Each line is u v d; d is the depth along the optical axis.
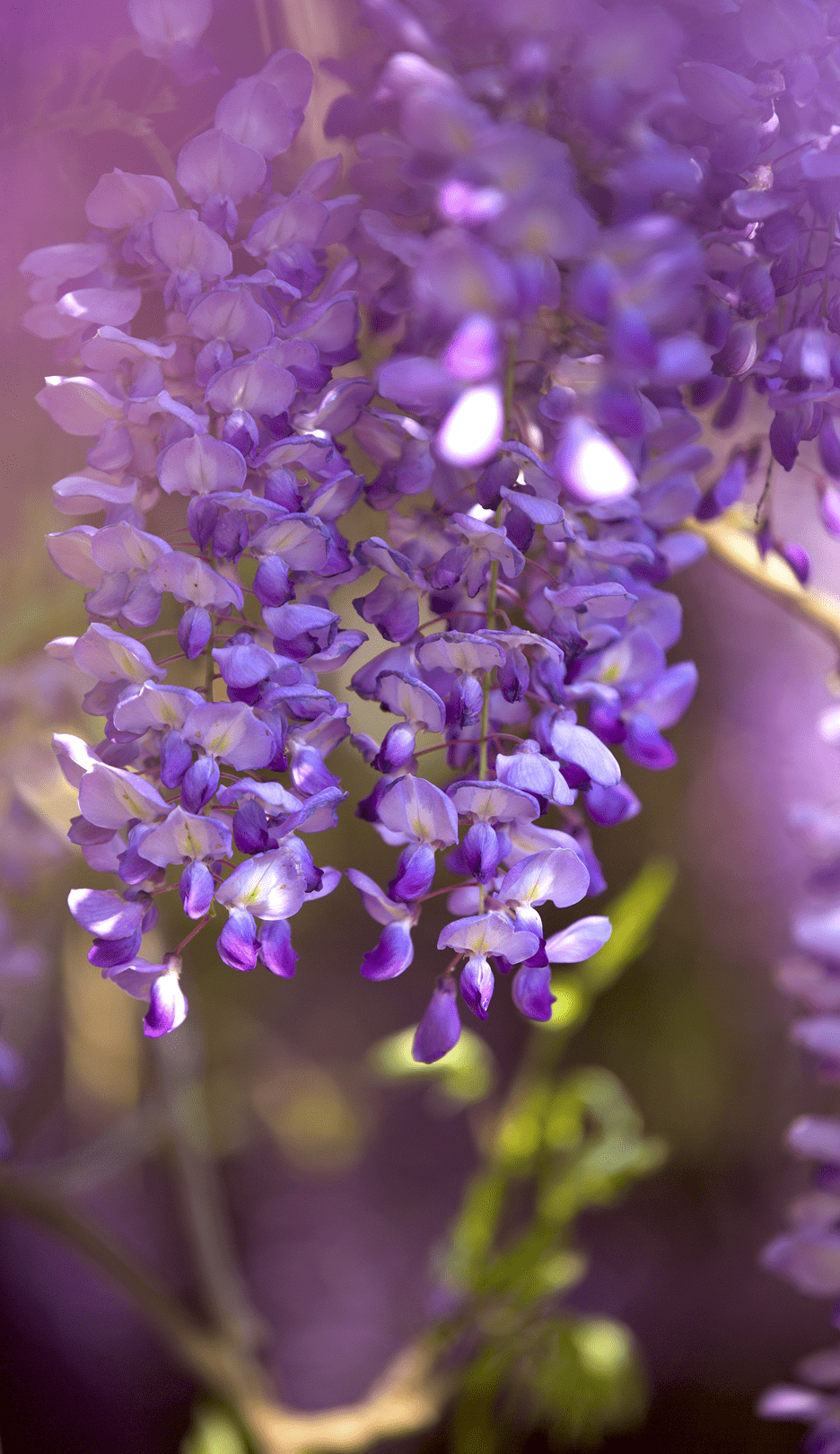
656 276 0.99
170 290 1.05
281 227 1.06
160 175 1.13
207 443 1.03
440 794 1.03
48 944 1.96
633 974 3.03
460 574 1.05
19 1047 2.12
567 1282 1.61
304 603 1.06
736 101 1.04
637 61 1.01
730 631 2.71
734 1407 2.61
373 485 1.06
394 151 1.04
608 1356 1.60
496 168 0.98
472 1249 1.59
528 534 1.04
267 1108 2.89
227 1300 1.82
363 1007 3.29
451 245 0.98
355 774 2.16
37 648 1.51
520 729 1.10
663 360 1.00
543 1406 1.67
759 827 2.72
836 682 1.25
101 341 1.05
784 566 1.23
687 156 1.04
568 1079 1.58
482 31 1.02
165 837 1.03
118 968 1.04
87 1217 1.76
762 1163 2.91
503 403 1.03
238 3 1.14
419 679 1.05
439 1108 3.01
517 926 1.03
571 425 1.01
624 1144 1.57
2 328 1.22
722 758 2.75
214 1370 1.73
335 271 1.06
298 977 3.30
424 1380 1.65
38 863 1.68
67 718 1.63
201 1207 1.87
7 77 1.13
